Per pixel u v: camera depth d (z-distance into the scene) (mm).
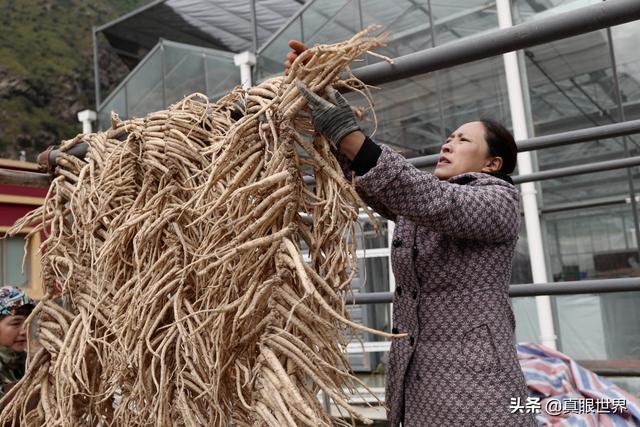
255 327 899
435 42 5906
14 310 1778
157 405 967
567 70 5504
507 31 958
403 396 1068
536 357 2184
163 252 1114
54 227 1348
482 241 1010
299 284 925
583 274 5387
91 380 1252
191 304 1051
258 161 973
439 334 1025
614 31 5293
